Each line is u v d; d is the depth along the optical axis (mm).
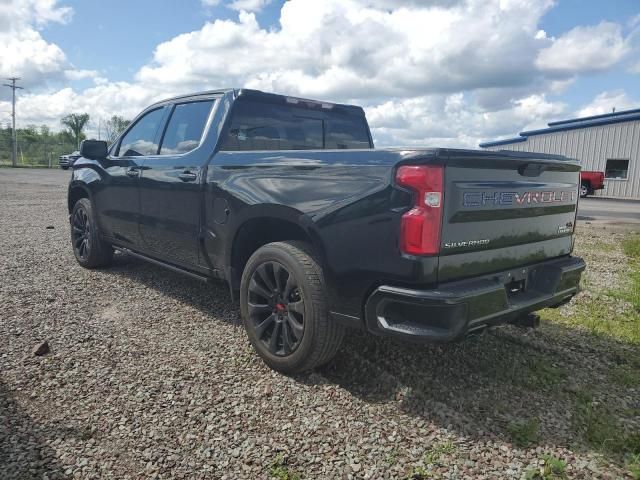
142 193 4766
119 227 5270
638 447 2592
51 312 4445
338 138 4887
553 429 2764
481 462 2471
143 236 4883
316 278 3127
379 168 2764
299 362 3219
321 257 3062
